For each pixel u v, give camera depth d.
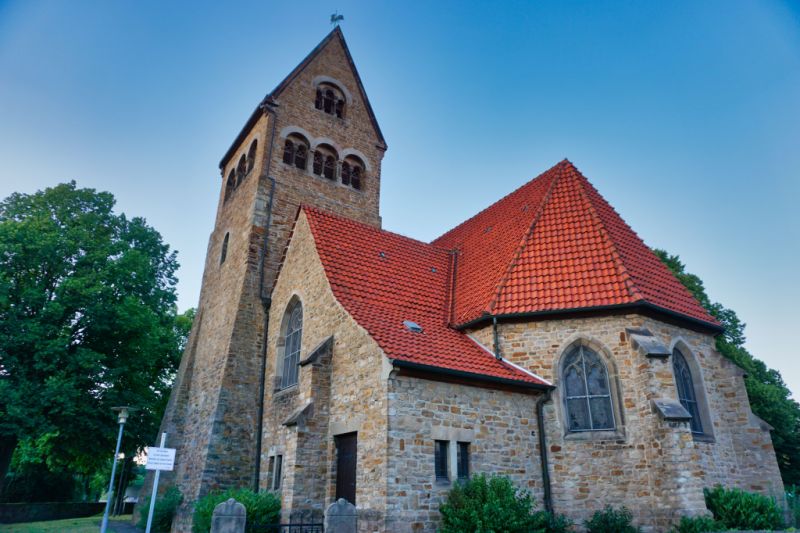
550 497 15.49
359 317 16.50
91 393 26.59
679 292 19.06
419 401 14.37
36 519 33.75
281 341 21.92
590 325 16.86
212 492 19.91
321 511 15.23
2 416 22.61
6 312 24.89
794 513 14.14
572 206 21.05
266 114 28.88
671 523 13.70
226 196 31.39
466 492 13.57
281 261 23.66
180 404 25.88
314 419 16.02
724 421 17.59
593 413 16.17
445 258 24.28
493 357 17.22
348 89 33.03
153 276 32.97
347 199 30.03
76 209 30.66
